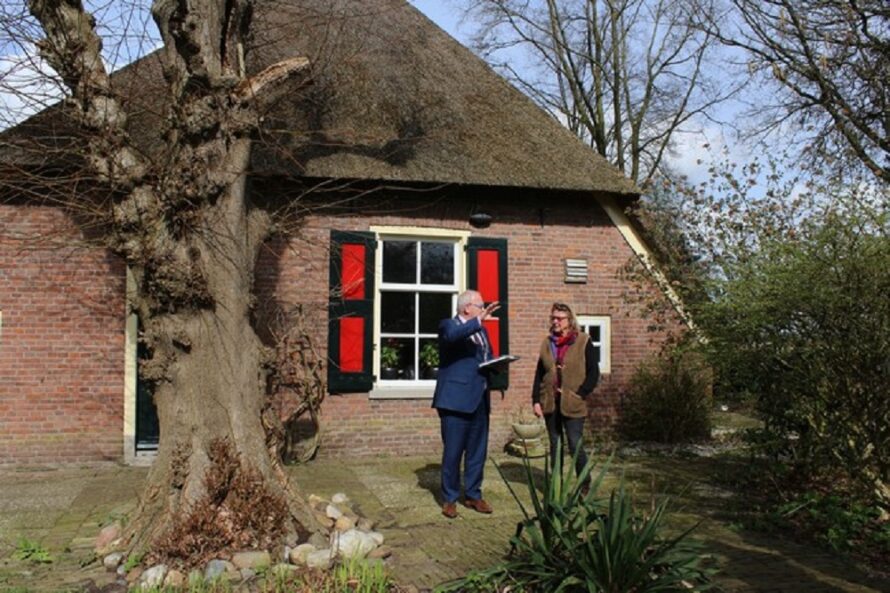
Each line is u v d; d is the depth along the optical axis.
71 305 8.31
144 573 4.57
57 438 8.20
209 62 5.34
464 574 4.74
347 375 8.93
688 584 4.20
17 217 8.16
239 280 5.50
